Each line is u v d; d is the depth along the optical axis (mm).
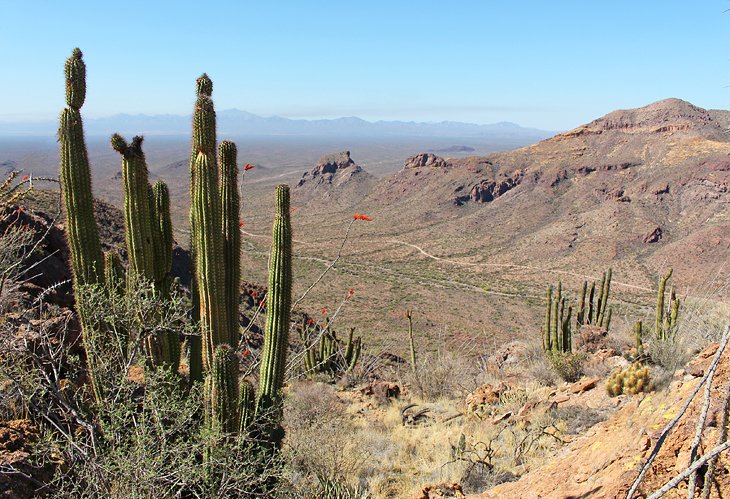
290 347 14688
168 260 6758
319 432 7855
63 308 8148
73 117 5797
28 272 9508
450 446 8359
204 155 5938
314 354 15367
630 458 4066
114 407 4477
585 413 7867
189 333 5859
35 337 5672
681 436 3615
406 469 7938
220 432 4910
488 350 23656
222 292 6086
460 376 13484
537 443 7523
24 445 4570
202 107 5941
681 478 2523
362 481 7316
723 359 3959
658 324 10734
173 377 5875
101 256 6078
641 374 7961
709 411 3561
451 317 58812
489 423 9414
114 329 5152
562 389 10055
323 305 60688
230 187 6348
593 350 13750
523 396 10336
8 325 5363
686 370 4867
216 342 6109
